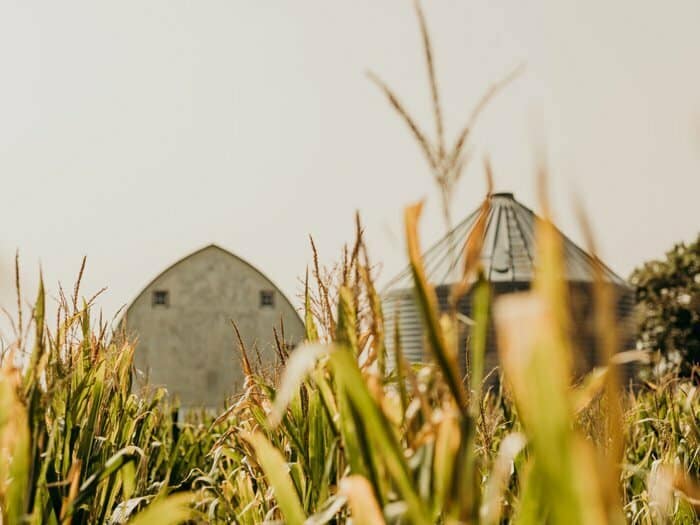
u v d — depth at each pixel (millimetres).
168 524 1964
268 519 3020
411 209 1463
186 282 50406
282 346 3322
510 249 34000
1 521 2143
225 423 5445
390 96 1357
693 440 4434
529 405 1089
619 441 1137
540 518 1396
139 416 4059
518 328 1062
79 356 3451
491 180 1435
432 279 29156
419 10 1342
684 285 47719
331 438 2928
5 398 2086
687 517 3271
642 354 1165
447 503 1513
